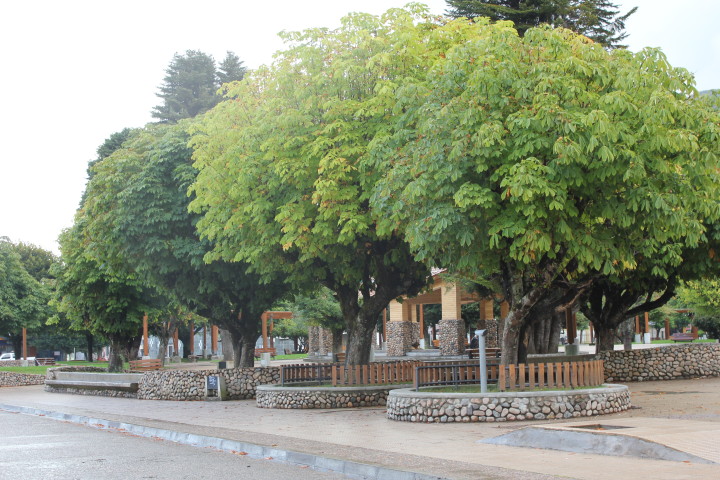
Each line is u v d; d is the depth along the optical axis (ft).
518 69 51.60
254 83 79.51
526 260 50.29
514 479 28.19
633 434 34.50
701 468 28.81
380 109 64.49
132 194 88.99
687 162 51.37
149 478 32.86
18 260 209.15
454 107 51.65
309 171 67.87
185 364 188.65
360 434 46.70
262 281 91.30
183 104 250.98
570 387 55.42
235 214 73.67
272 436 46.24
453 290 158.51
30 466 36.78
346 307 81.25
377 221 64.75
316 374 78.43
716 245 76.59
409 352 169.07
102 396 105.19
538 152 50.08
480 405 51.75
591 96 50.39
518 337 61.77
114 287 123.54
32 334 232.94
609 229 54.65
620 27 120.88
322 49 71.15
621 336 121.49
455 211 50.93
